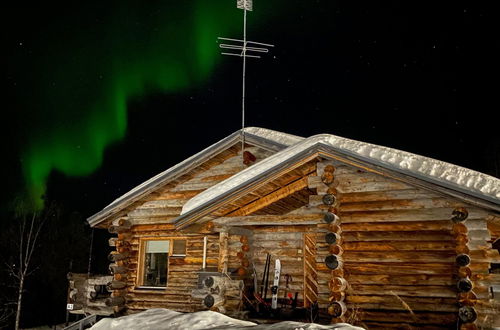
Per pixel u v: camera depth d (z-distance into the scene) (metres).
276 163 9.45
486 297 7.60
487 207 7.50
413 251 8.49
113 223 14.11
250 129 13.38
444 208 8.21
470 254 7.80
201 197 10.12
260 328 6.46
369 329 8.48
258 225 11.06
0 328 24.77
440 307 8.13
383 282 8.59
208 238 12.67
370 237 8.80
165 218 13.52
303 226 10.80
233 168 13.12
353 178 8.99
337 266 8.59
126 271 13.66
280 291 10.80
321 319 8.90
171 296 12.84
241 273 10.52
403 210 8.53
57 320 27.48
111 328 7.62
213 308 9.47
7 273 25.72
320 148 8.82
